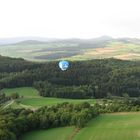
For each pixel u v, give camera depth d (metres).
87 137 116.44
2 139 108.75
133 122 129.88
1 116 136.38
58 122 131.50
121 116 139.50
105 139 113.38
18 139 122.44
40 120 131.88
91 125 128.75
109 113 145.00
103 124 129.38
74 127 128.12
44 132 127.50
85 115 131.88
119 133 118.00
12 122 124.06
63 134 122.44
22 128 127.50
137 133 117.31
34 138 121.81
